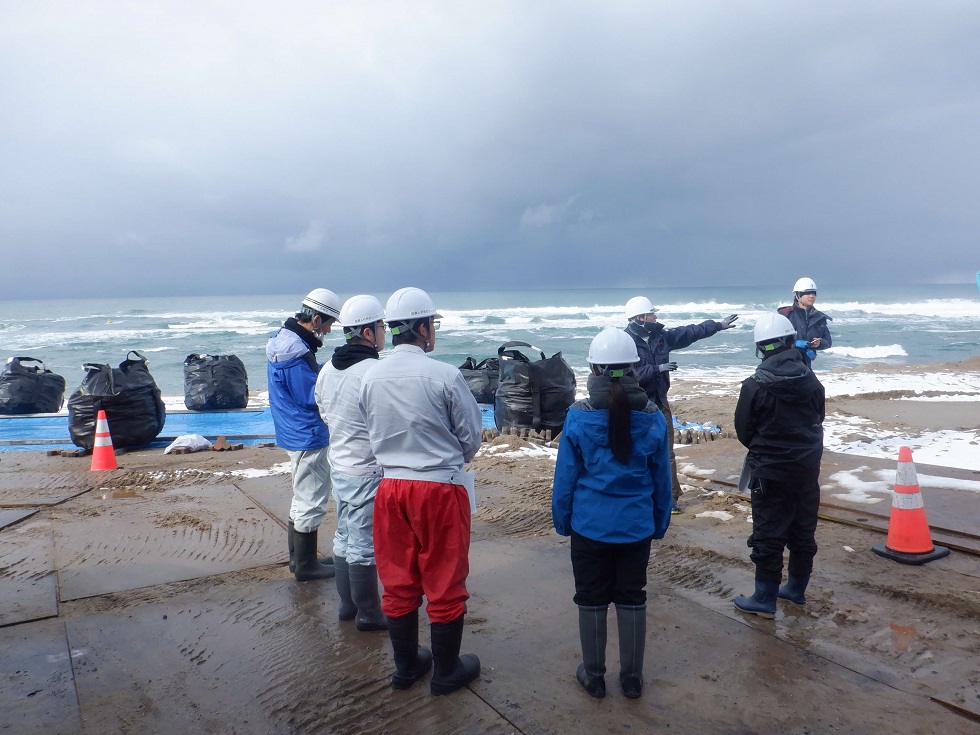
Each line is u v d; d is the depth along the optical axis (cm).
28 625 433
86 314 8175
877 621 420
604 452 340
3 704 347
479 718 332
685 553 535
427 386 347
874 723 321
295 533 494
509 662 383
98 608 458
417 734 321
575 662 382
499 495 709
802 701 340
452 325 4706
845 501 625
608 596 352
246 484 764
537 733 319
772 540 423
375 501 358
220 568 524
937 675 360
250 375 2208
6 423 1246
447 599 347
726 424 1067
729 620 425
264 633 421
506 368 1009
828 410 1079
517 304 11988
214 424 1202
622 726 323
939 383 1402
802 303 727
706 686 354
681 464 796
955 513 577
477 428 359
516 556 543
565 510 353
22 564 532
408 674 359
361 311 421
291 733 323
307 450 480
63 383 1427
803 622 421
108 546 571
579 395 1327
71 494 730
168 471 830
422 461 348
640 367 597
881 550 516
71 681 368
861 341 3088
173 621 438
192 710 342
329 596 475
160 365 2597
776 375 412
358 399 400
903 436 893
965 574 478
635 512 340
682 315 5825
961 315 4994
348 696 354
